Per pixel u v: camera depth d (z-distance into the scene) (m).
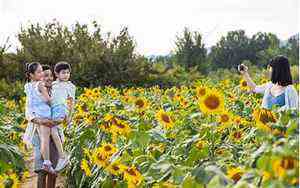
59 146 8.59
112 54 26.28
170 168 4.27
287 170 2.75
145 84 26.77
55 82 8.74
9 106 17.50
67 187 8.66
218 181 3.28
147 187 4.63
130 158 5.45
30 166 9.67
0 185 6.17
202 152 4.80
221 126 5.44
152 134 5.75
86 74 25.56
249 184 2.99
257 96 10.84
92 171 6.46
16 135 10.84
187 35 43.47
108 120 7.85
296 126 3.63
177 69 29.70
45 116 8.43
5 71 24.95
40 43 25.88
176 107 9.94
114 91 15.40
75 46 26.48
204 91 5.48
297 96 6.59
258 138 4.15
